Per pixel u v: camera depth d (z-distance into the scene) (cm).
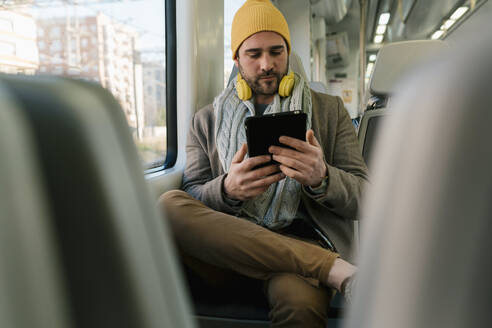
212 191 136
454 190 20
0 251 21
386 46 156
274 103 150
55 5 112
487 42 20
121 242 24
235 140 151
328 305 107
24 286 21
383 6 945
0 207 21
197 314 116
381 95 159
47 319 22
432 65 22
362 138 163
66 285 22
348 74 1522
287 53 155
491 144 19
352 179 133
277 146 123
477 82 19
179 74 191
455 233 20
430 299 20
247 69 149
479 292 19
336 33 1184
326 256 107
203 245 113
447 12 711
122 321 24
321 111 153
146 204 26
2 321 21
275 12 148
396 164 22
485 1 318
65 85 23
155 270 26
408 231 21
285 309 104
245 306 117
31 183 21
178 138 194
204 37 205
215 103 161
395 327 21
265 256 108
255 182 125
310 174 122
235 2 264
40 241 21
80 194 23
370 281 23
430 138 20
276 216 138
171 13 188
